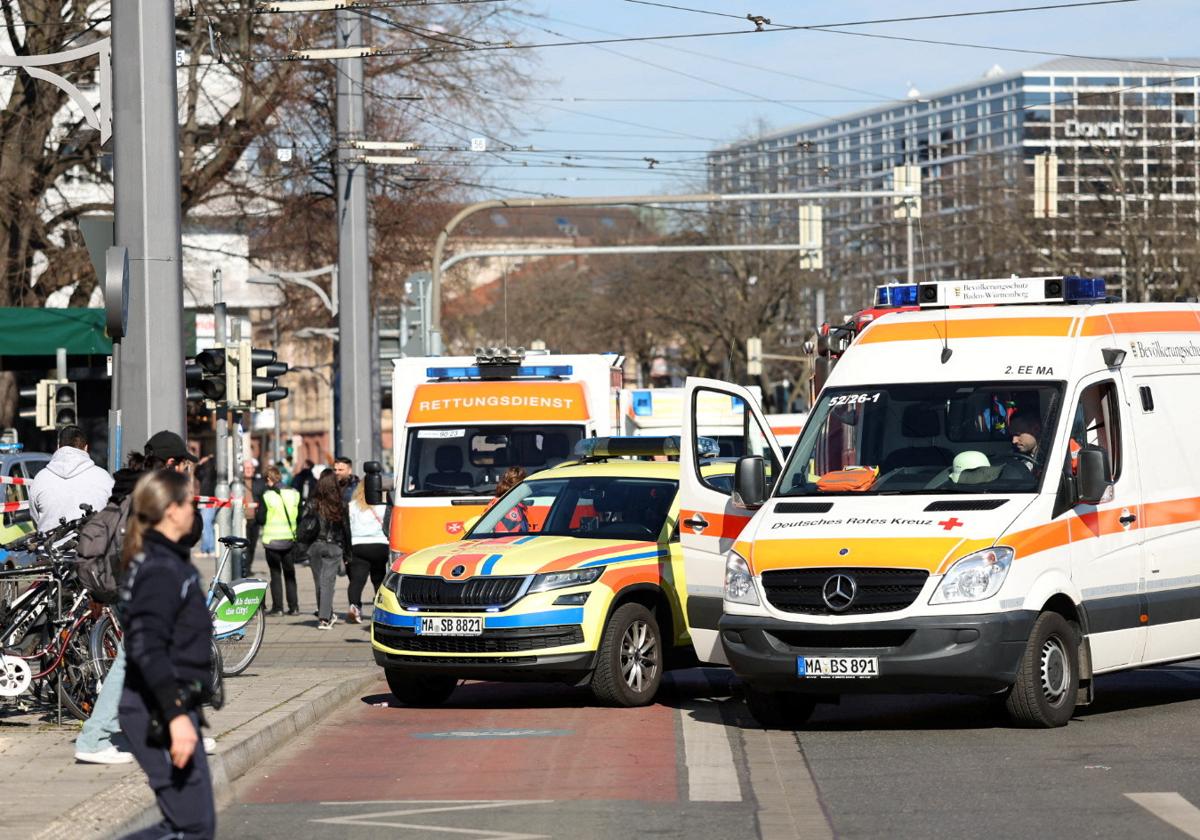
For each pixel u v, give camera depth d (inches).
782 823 618.2
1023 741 795.4
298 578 2315.5
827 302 5036.9
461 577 955.3
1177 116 3779.5
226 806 675.4
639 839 592.4
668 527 1018.7
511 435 1344.7
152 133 1027.9
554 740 840.3
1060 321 906.1
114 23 1029.8
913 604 805.9
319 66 2573.8
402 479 1338.6
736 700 1007.6
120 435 1027.9
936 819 618.8
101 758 720.3
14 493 1417.3
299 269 3152.1
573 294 5585.6
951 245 4338.1
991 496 839.1
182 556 480.1
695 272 5142.7
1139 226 3575.3
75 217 2620.6
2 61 1074.1
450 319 4146.2
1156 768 713.0
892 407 893.8
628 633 965.8
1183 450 929.5
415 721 932.0
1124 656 879.1
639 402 2064.5
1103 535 866.8
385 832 613.9
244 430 2197.3
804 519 850.1
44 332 2140.7
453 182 3075.8
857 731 852.6
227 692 977.5
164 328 1026.1
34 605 854.5
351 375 1802.4
